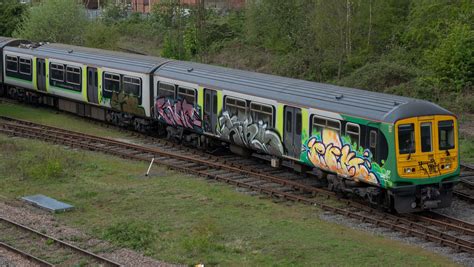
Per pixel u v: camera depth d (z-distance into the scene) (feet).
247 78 85.71
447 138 66.54
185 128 94.73
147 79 99.76
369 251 56.65
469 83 127.54
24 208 68.13
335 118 70.28
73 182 77.92
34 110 125.49
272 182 77.87
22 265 52.54
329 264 53.67
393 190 64.39
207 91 89.25
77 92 114.73
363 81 139.13
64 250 56.13
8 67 131.03
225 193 73.87
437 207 66.69
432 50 144.05
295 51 172.24
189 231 61.46
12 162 84.79
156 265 52.39
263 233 60.90
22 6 192.13
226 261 53.83
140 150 92.94
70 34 165.58
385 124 64.39
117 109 106.73
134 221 63.41
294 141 76.48
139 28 233.76
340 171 70.28
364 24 159.33
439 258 55.52
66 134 102.42
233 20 211.82
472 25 140.97
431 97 126.41
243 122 83.66
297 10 177.47
